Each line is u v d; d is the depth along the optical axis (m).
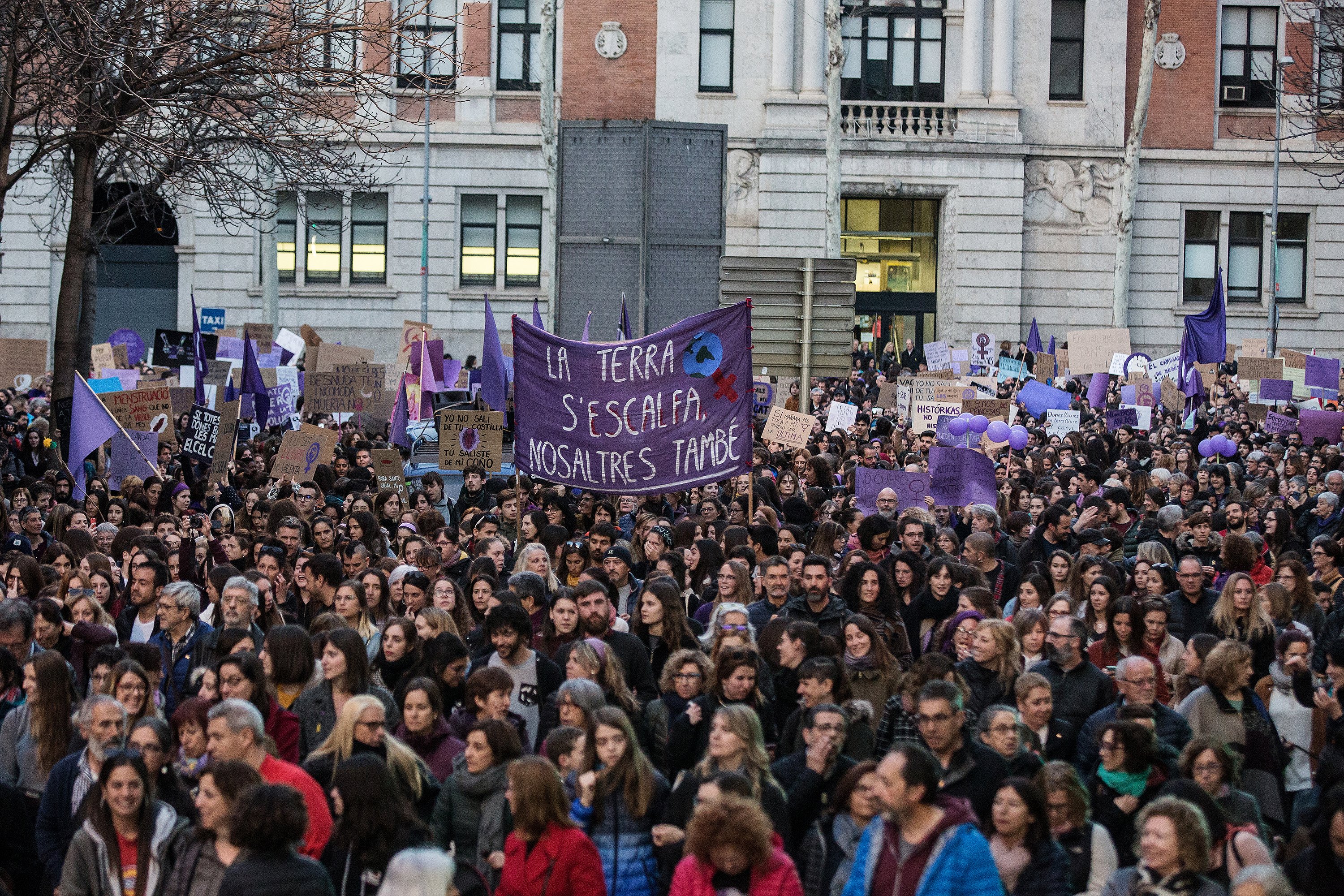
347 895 6.01
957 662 8.82
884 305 43.44
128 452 15.47
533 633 9.45
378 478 17.06
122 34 17.05
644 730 7.87
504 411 19.14
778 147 41.47
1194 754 6.83
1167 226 43.00
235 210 41.38
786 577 10.12
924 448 19.06
